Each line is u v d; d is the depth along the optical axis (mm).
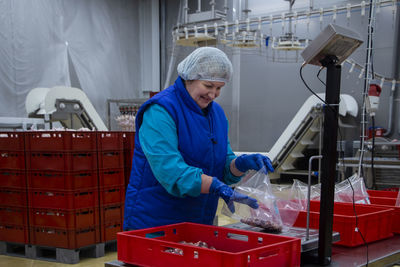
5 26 5691
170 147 1140
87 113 4523
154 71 8156
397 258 1184
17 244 2875
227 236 1055
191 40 4523
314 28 6285
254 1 7031
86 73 7000
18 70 5852
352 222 1211
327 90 1000
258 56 6922
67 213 2592
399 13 5461
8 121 4832
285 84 6695
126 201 1341
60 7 6543
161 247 883
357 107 5301
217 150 1330
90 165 2695
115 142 2850
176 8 8070
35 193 2705
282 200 1363
